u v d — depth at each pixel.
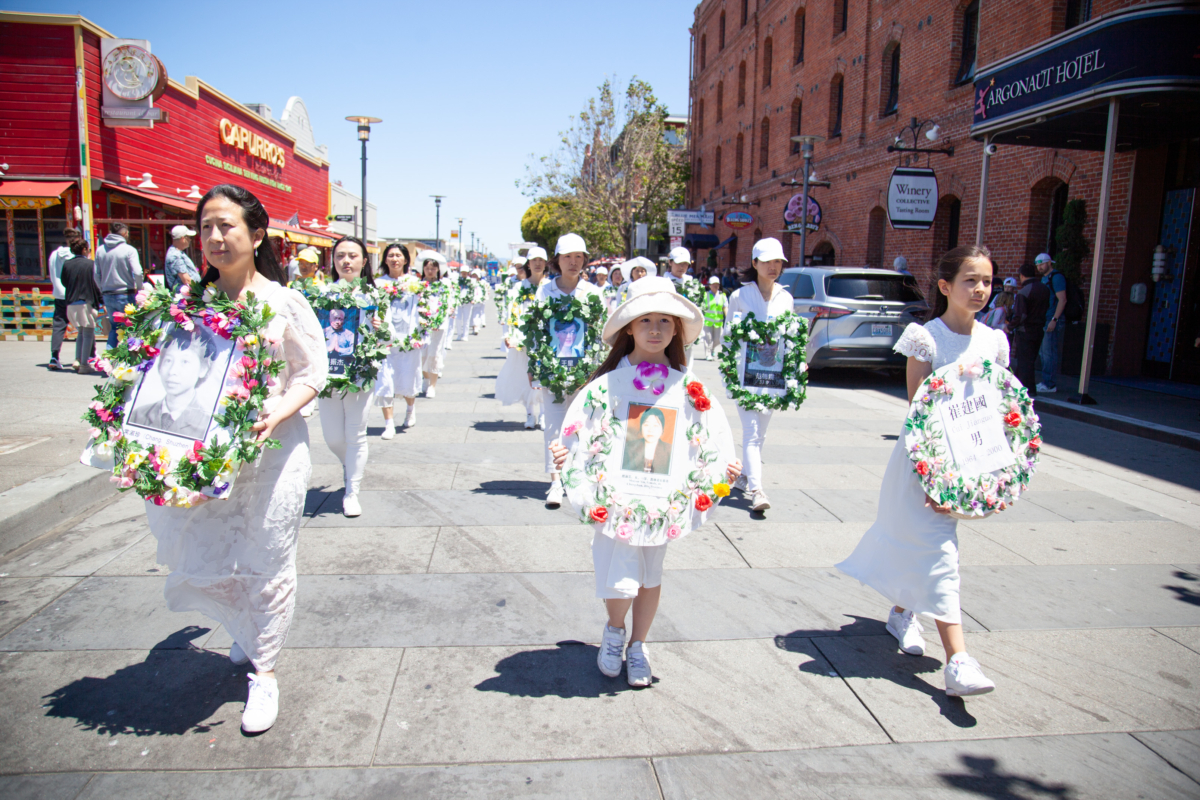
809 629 3.63
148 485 2.52
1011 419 3.04
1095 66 8.35
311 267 6.83
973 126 10.45
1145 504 5.76
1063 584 4.23
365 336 4.98
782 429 8.48
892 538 3.18
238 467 2.57
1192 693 3.12
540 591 3.98
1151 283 11.11
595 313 5.39
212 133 21.11
